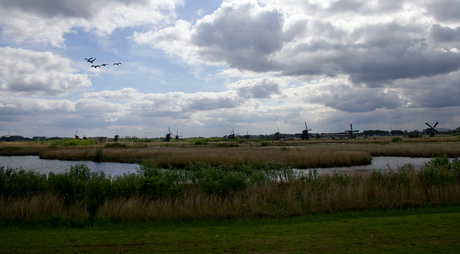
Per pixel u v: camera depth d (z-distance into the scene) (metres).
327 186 9.89
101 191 8.41
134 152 35.97
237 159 25.11
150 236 5.12
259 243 4.50
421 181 10.12
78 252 4.19
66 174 9.32
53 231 5.70
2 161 33.25
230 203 7.86
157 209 7.28
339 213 7.09
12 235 5.33
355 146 40.31
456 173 9.93
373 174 11.00
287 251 4.04
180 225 6.23
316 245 4.31
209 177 9.81
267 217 6.95
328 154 25.92
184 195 8.50
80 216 6.90
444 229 5.04
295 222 6.27
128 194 8.76
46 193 8.66
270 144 63.88
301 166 22.86
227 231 5.42
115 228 5.98
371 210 7.40
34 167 26.56
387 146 36.84
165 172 10.57
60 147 55.75
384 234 4.85
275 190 9.61
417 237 4.61
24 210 6.96
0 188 8.73
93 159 33.38
